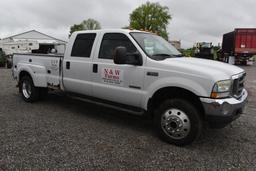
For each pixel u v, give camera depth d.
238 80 4.35
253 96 8.98
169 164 3.75
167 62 4.48
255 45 27.02
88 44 5.59
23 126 5.11
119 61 4.48
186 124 4.25
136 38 4.97
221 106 3.96
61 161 3.71
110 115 6.07
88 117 5.88
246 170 3.65
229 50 28.69
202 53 26.67
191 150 4.24
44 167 3.53
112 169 3.55
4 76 13.10
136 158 3.90
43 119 5.61
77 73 5.69
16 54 7.38
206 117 4.10
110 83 5.11
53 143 4.31
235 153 4.19
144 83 4.64
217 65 4.49
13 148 4.07
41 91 7.04
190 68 4.22
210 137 4.85
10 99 7.47
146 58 4.65
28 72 6.84
